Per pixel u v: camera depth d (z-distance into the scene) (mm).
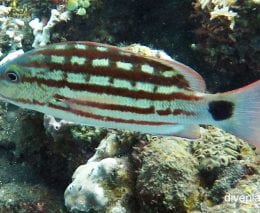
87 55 489
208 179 740
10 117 1271
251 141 462
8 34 1343
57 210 1090
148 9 1212
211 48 1063
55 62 493
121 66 487
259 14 968
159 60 480
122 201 763
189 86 481
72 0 1151
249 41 1005
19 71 498
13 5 1465
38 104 507
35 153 1187
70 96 496
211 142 776
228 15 991
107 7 1194
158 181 717
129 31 1243
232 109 466
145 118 491
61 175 1169
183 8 1164
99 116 499
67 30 1220
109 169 786
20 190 1132
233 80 1101
